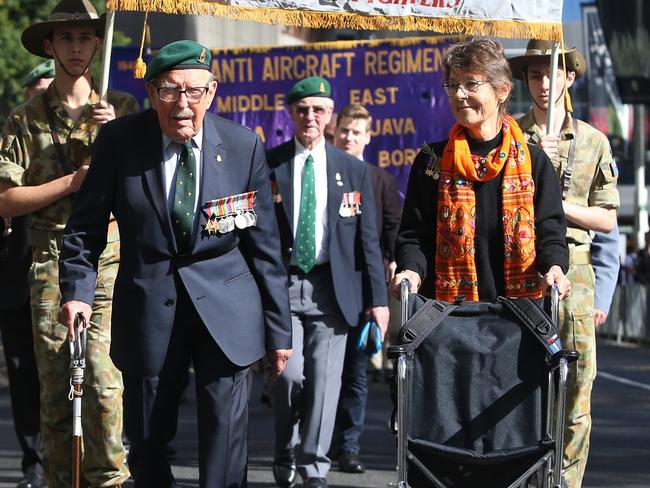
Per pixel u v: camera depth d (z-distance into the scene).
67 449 7.08
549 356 5.28
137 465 5.93
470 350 5.34
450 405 5.34
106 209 5.90
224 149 5.91
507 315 5.42
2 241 8.26
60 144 7.20
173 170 5.84
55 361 7.09
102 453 6.86
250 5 6.83
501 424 5.34
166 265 5.82
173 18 26.11
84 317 5.80
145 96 12.52
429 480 5.27
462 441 5.33
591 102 38.16
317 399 8.14
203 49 5.77
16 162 7.21
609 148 7.26
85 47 7.25
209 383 5.88
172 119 5.71
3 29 17.61
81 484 7.00
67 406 7.07
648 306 26.16
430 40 12.12
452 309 5.41
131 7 6.75
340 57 12.23
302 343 8.20
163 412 5.90
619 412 12.73
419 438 5.32
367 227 8.41
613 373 18.12
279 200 8.32
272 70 12.34
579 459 7.11
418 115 12.16
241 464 5.93
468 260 5.74
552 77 7.11
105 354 6.85
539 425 5.35
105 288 6.89
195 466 9.15
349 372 9.13
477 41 5.76
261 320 5.98
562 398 5.14
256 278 6.04
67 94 7.28
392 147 12.20
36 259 7.16
